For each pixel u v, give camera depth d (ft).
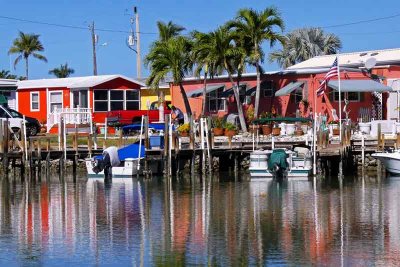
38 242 94.79
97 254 87.86
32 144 173.88
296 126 203.41
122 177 168.66
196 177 170.60
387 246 90.63
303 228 102.47
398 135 175.42
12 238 97.50
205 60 219.20
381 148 174.29
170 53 223.92
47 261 84.99
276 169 166.50
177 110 227.61
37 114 241.96
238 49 217.15
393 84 219.82
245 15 219.61
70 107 234.38
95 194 140.26
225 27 220.84
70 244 93.35
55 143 195.42
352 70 218.79
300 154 171.63
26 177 171.12
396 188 145.59
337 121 209.36
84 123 209.26
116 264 83.35
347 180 161.27
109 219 111.24
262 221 108.27
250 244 92.12
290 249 89.25
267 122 206.49
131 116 222.69
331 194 137.59
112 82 234.58
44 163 176.86
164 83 265.34
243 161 185.37
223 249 89.56
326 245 91.35
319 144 174.81
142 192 142.92
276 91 225.15
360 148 179.52
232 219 110.11
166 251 88.89
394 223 105.60
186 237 96.84
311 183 156.35
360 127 196.13
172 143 171.42
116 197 135.74
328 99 215.92
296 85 217.56
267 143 184.34
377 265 81.76
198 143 185.37
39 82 246.68
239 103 221.05
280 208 120.37
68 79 245.24
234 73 230.07
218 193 140.67
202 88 243.19
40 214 116.67
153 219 110.83
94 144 185.78
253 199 131.64
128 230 102.22
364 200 128.88
